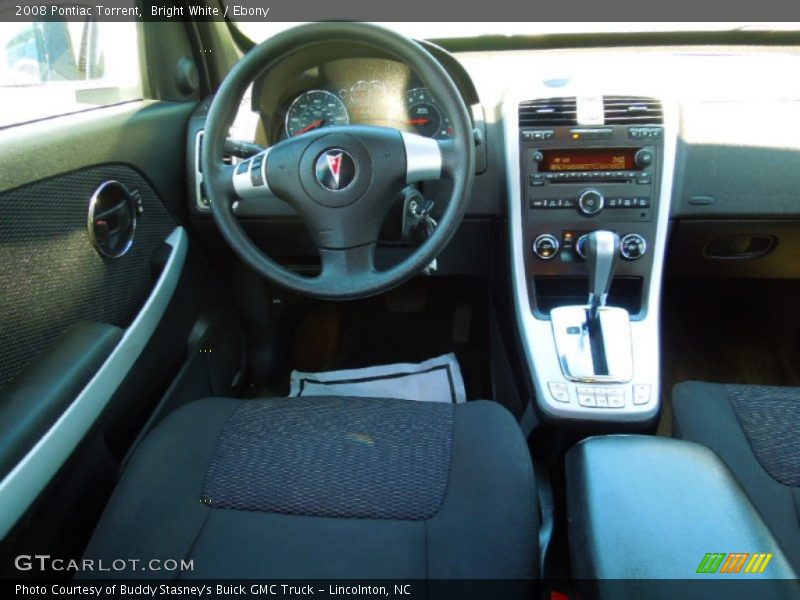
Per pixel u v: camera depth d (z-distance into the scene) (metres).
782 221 1.40
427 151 1.07
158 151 1.34
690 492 0.69
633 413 1.22
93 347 1.00
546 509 1.21
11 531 0.77
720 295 2.01
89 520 0.99
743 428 0.96
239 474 0.89
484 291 1.97
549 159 1.31
